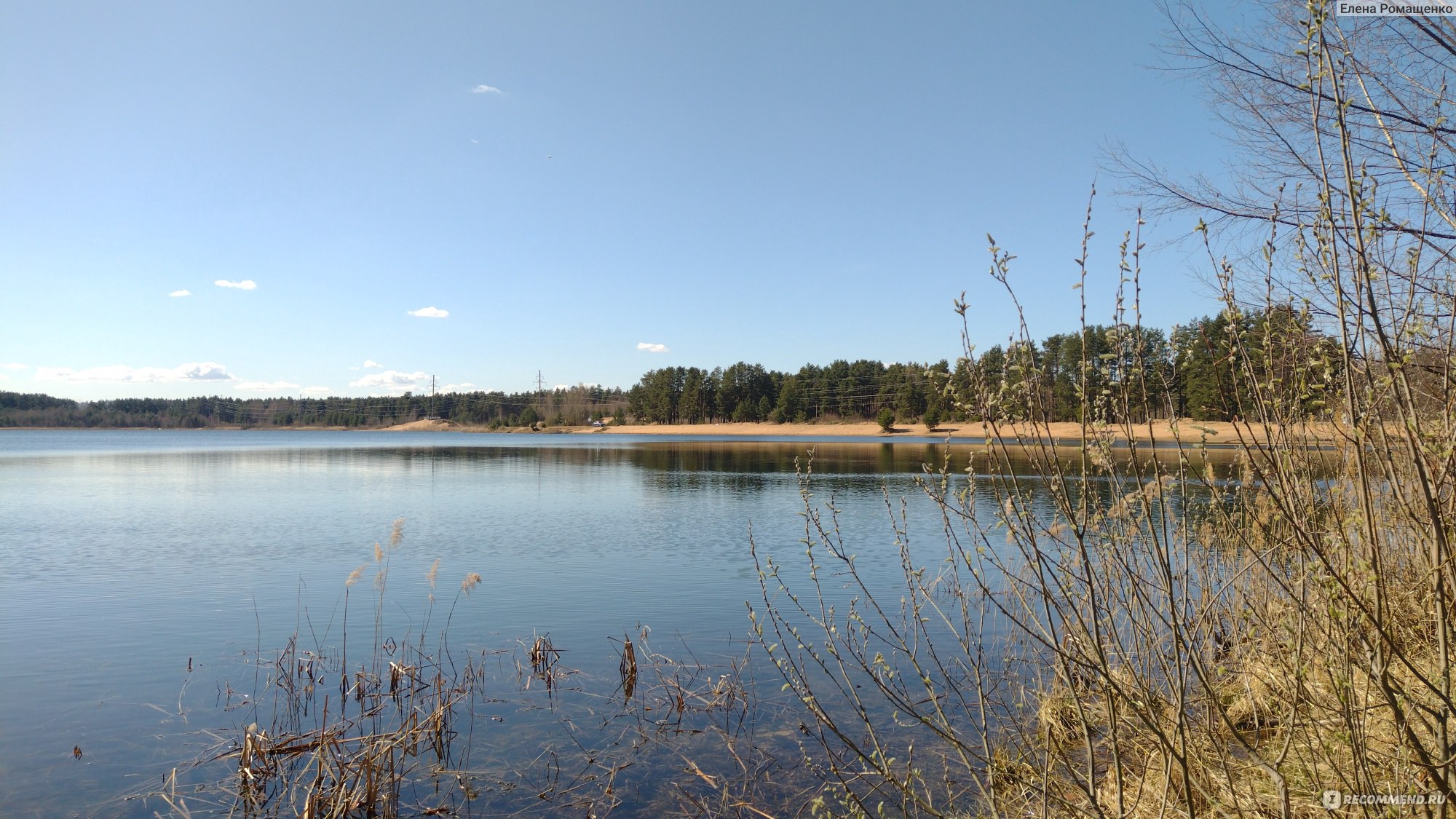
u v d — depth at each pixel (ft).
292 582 43.50
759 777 19.76
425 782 20.16
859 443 286.66
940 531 59.47
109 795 19.21
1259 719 16.22
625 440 330.13
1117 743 10.15
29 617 35.91
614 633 33.32
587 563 48.70
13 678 27.43
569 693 26.14
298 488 99.14
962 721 21.99
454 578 44.52
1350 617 8.99
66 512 74.33
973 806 17.04
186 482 109.29
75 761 21.06
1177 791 13.07
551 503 82.53
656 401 525.34
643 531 62.28
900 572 43.73
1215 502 9.77
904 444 269.03
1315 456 10.72
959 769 19.16
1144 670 11.98
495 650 30.99
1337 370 9.23
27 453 203.72
